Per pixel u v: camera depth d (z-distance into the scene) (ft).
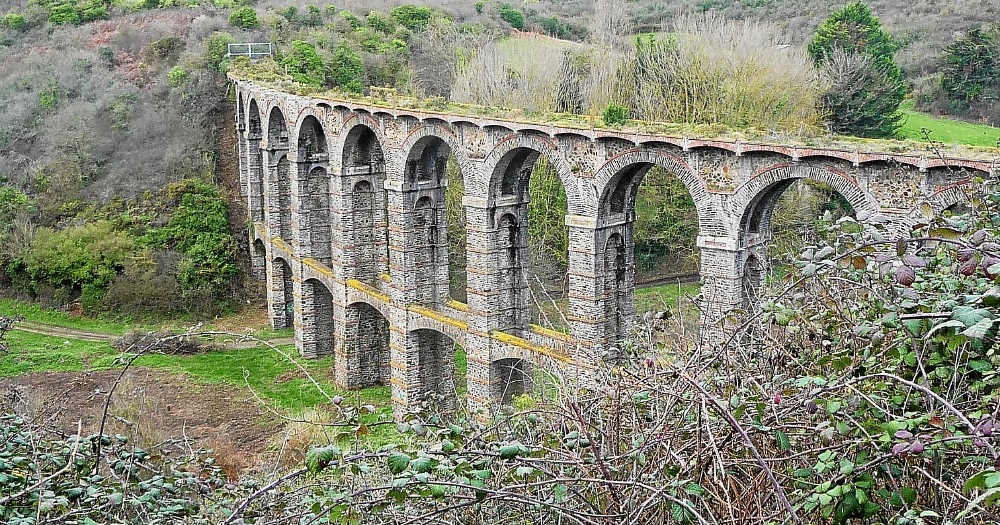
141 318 178.50
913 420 25.73
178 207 198.59
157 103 221.05
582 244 93.04
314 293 153.28
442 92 232.53
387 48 248.73
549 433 34.53
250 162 184.85
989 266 25.13
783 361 33.65
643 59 198.70
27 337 165.27
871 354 30.30
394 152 119.24
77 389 132.57
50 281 181.88
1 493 36.37
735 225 78.23
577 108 194.29
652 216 184.24
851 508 25.73
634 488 29.35
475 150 104.53
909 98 189.78
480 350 108.06
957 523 24.73
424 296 124.26
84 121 215.31
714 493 28.40
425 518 30.48
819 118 171.01
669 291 170.19
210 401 131.44
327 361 152.56
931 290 30.25
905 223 38.88
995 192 36.76
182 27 253.24
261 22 258.78
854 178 69.36
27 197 196.85
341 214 134.00
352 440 32.58
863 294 33.32
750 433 28.73
